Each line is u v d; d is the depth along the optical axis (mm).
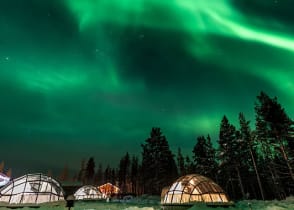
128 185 75812
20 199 21547
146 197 42688
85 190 43844
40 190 22953
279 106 30188
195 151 49250
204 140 49906
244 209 15438
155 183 49656
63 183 48750
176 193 19359
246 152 40062
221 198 18562
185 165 60562
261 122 31797
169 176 51438
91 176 80062
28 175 23891
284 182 36688
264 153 38500
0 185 32438
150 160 52406
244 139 39469
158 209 18969
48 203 19500
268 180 40125
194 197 18344
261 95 31859
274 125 29312
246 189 45812
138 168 68625
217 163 46625
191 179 19922
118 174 79312
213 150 48094
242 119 40719
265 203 19484
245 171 42250
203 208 16016
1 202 19609
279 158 35750
